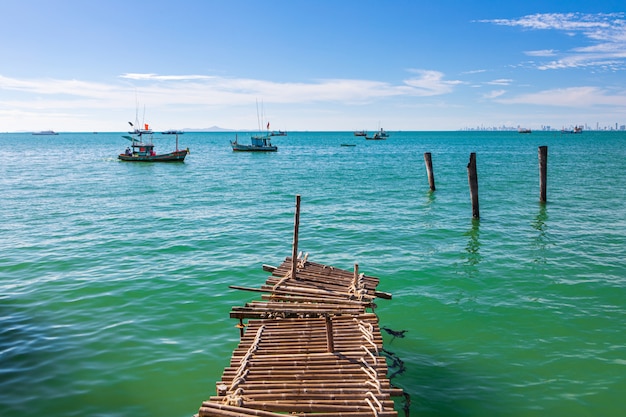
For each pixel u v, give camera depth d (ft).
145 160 285.02
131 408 34.09
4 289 57.82
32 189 160.45
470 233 89.30
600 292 56.49
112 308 52.24
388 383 28.73
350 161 303.68
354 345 33.53
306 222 101.81
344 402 27.07
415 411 33.88
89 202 130.82
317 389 28.07
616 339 44.34
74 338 44.62
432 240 84.53
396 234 89.51
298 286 42.83
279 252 77.10
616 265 66.90
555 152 364.17
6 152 452.76
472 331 46.80
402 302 54.70
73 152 451.94
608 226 92.63
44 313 50.52
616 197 128.88
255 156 370.53
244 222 102.17
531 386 36.91
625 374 38.19
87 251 76.54
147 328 47.16
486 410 34.01
